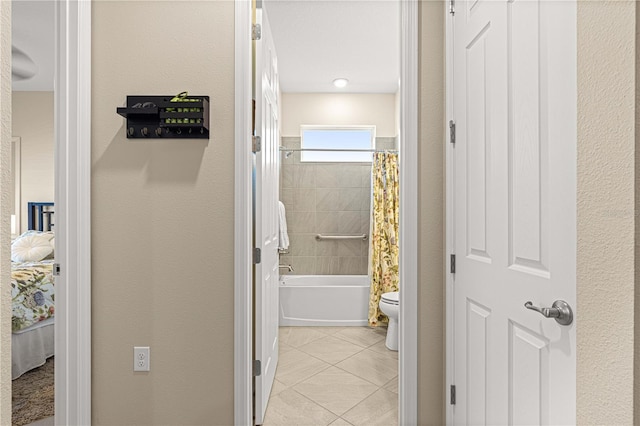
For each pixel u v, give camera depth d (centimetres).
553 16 105
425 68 178
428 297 178
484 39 143
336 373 271
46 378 270
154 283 178
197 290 178
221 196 178
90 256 175
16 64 378
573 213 97
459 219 164
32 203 452
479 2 147
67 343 168
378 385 253
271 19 300
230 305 178
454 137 169
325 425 206
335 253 477
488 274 140
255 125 201
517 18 122
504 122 130
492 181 137
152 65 178
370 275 409
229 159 178
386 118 481
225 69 178
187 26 178
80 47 169
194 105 169
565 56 100
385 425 206
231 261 178
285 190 477
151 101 175
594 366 84
